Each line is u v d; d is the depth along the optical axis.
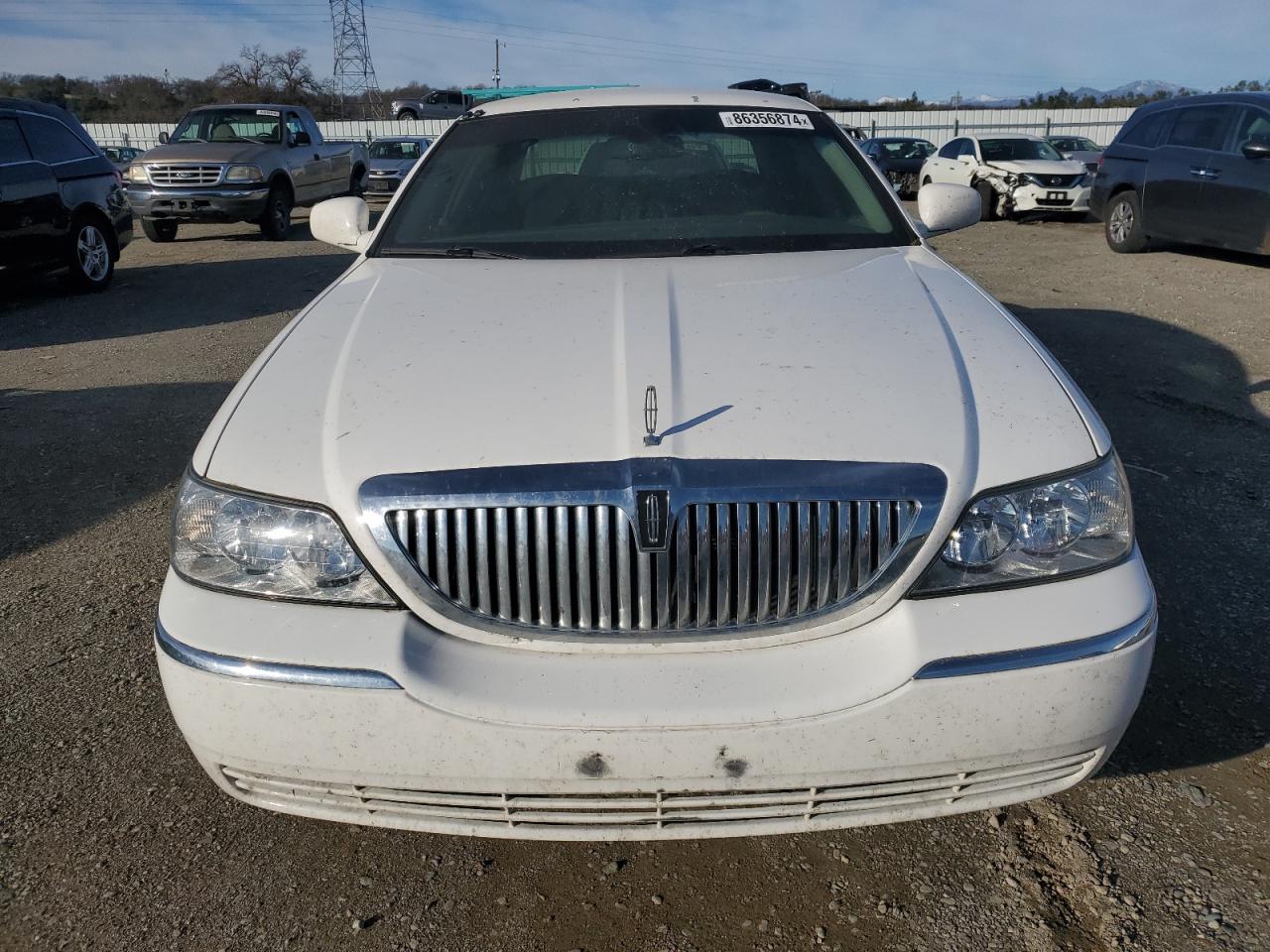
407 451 1.87
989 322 2.34
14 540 3.81
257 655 1.78
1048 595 1.81
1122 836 2.18
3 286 9.94
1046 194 14.07
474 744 1.74
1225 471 4.22
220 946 1.97
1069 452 1.90
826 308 2.38
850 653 1.78
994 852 2.16
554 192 3.20
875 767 1.76
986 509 1.82
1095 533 1.87
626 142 3.33
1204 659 2.79
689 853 2.21
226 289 9.57
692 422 1.90
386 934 2.00
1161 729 2.51
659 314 2.33
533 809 1.82
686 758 1.73
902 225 3.11
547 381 2.04
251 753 1.82
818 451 1.84
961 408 1.96
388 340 2.28
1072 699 1.77
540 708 1.73
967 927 1.97
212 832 2.27
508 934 2.00
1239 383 5.52
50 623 3.18
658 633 1.81
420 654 1.78
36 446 4.90
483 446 1.87
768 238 2.99
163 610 1.91
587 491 1.79
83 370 6.43
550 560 1.80
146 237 13.87
